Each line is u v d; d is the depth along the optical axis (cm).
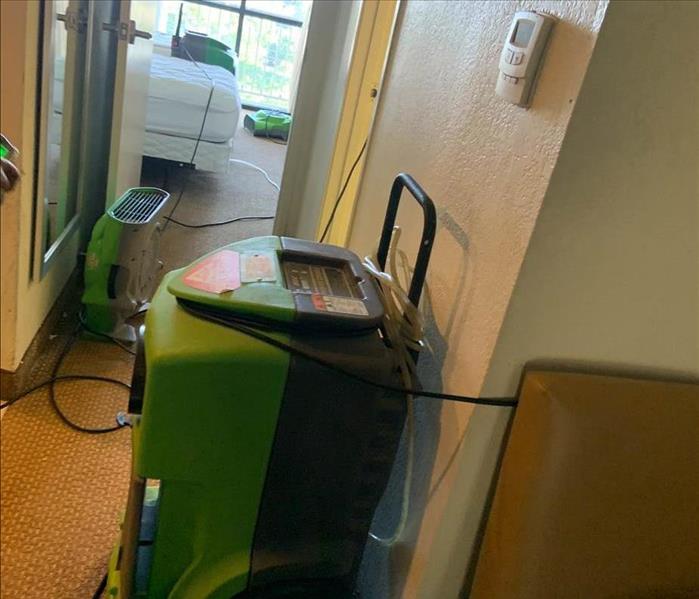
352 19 238
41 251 185
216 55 480
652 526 88
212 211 353
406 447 113
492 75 98
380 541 116
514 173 88
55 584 133
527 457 86
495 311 89
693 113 79
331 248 108
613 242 84
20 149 163
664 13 74
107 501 156
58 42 187
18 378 183
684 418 87
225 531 93
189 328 84
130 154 260
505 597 88
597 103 77
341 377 86
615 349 91
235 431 86
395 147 136
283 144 514
